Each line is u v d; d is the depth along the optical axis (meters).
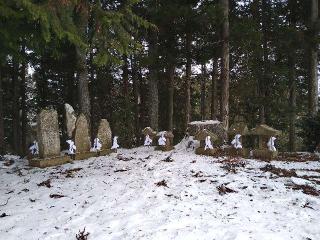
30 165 12.51
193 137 15.43
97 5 7.47
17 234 5.89
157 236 5.52
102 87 25.03
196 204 7.06
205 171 10.01
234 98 23.75
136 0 7.88
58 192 8.58
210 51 18.45
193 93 30.36
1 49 9.53
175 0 16.91
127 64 25.72
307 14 21.52
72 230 5.96
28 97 27.72
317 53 20.72
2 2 6.88
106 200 7.60
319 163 11.79
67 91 23.64
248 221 6.07
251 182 8.68
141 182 8.98
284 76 22.16
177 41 18.47
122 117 25.58
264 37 20.66
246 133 13.82
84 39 8.75
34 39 9.36
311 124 15.38
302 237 5.36
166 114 27.73
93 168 11.55
